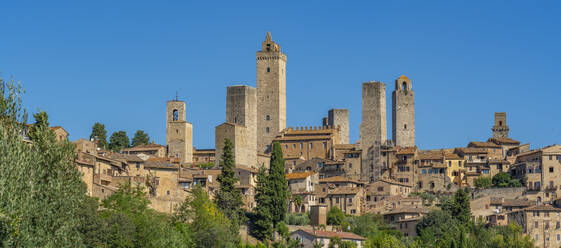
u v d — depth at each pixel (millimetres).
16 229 114438
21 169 117500
